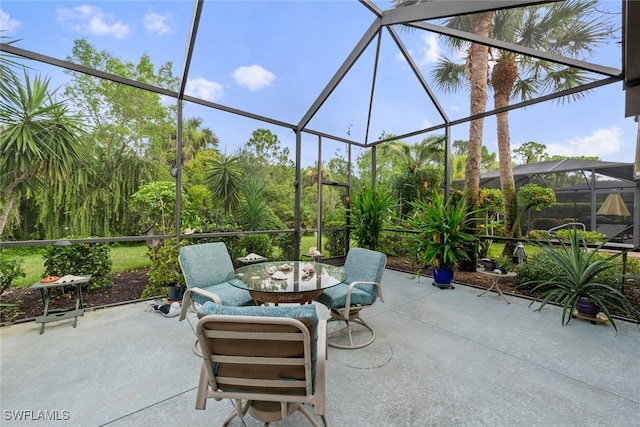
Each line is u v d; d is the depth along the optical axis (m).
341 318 2.65
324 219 6.16
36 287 2.72
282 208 5.50
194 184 4.61
